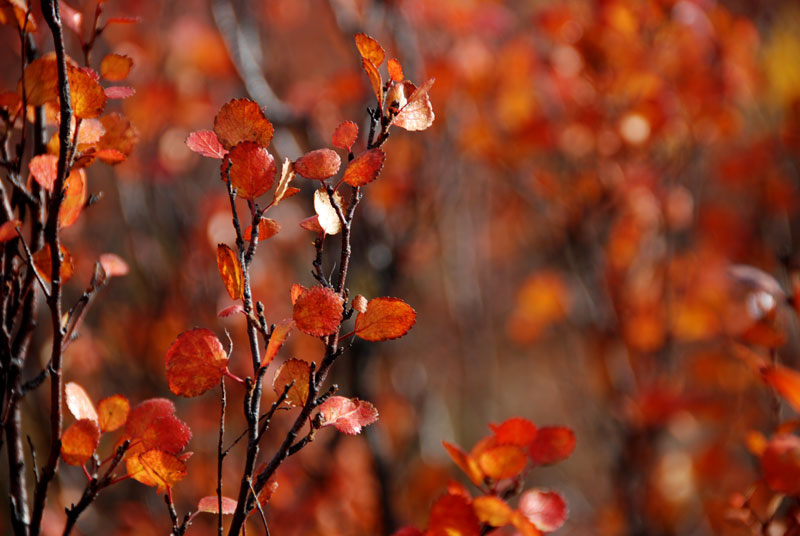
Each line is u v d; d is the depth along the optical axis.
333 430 2.29
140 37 2.61
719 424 2.72
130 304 2.55
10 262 1.32
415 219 2.48
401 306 1.27
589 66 2.46
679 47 2.48
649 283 2.67
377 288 2.35
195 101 2.64
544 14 2.50
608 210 2.59
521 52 2.72
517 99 2.66
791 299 1.47
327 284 1.27
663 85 2.45
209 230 2.46
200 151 1.26
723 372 2.67
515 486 1.33
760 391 2.66
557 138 2.56
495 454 1.32
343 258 1.27
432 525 1.31
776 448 1.37
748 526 1.41
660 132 2.42
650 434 2.59
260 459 2.21
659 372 2.60
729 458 2.57
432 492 2.51
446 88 2.53
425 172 2.58
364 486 2.33
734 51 2.59
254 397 1.27
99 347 2.28
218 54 2.56
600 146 2.49
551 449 1.33
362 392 2.25
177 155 2.55
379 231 2.41
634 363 2.65
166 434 1.30
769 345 1.47
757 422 2.64
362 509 2.29
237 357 2.32
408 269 2.74
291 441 1.27
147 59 2.59
